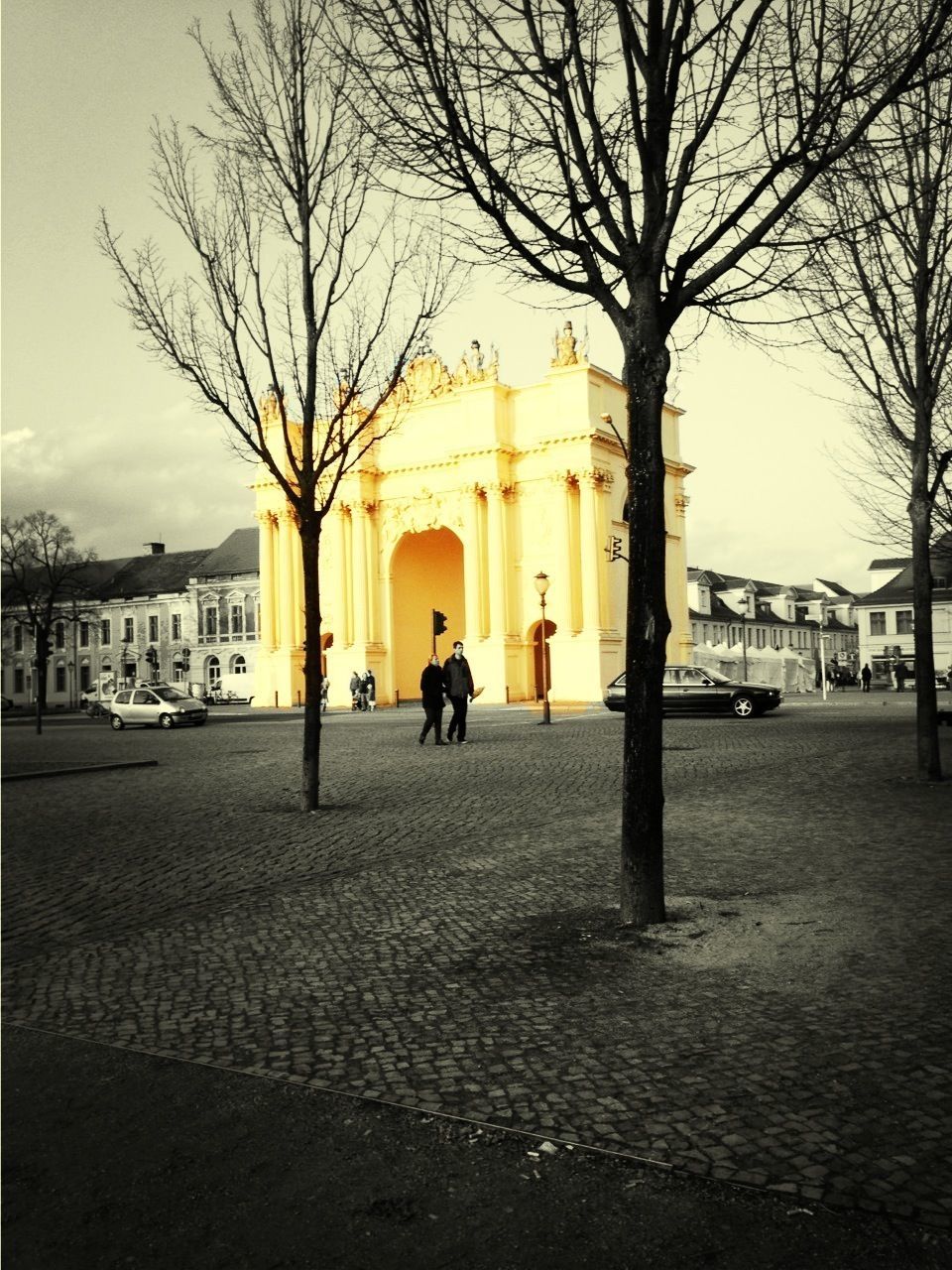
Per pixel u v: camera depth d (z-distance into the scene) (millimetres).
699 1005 5539
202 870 9773
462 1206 3602
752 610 100375
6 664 89750
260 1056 5027
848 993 5656
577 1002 5656
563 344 54531
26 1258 3359
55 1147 4117
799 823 11336
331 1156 3982
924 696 14516
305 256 13234
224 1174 3867
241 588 81750
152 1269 3285
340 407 13594
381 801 14375
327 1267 3273
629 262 7477
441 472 57938
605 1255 3289
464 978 6168
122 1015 5699
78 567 48438
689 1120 4172
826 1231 3383
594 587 52906
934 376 14062
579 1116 4242
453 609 66062
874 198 11469
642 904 7238
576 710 42875
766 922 7180
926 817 11461
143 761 21828
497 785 15781
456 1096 4480
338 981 6203
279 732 32812
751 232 7254
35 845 11438
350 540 60250
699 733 25469
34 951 7113
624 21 7082
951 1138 3963
